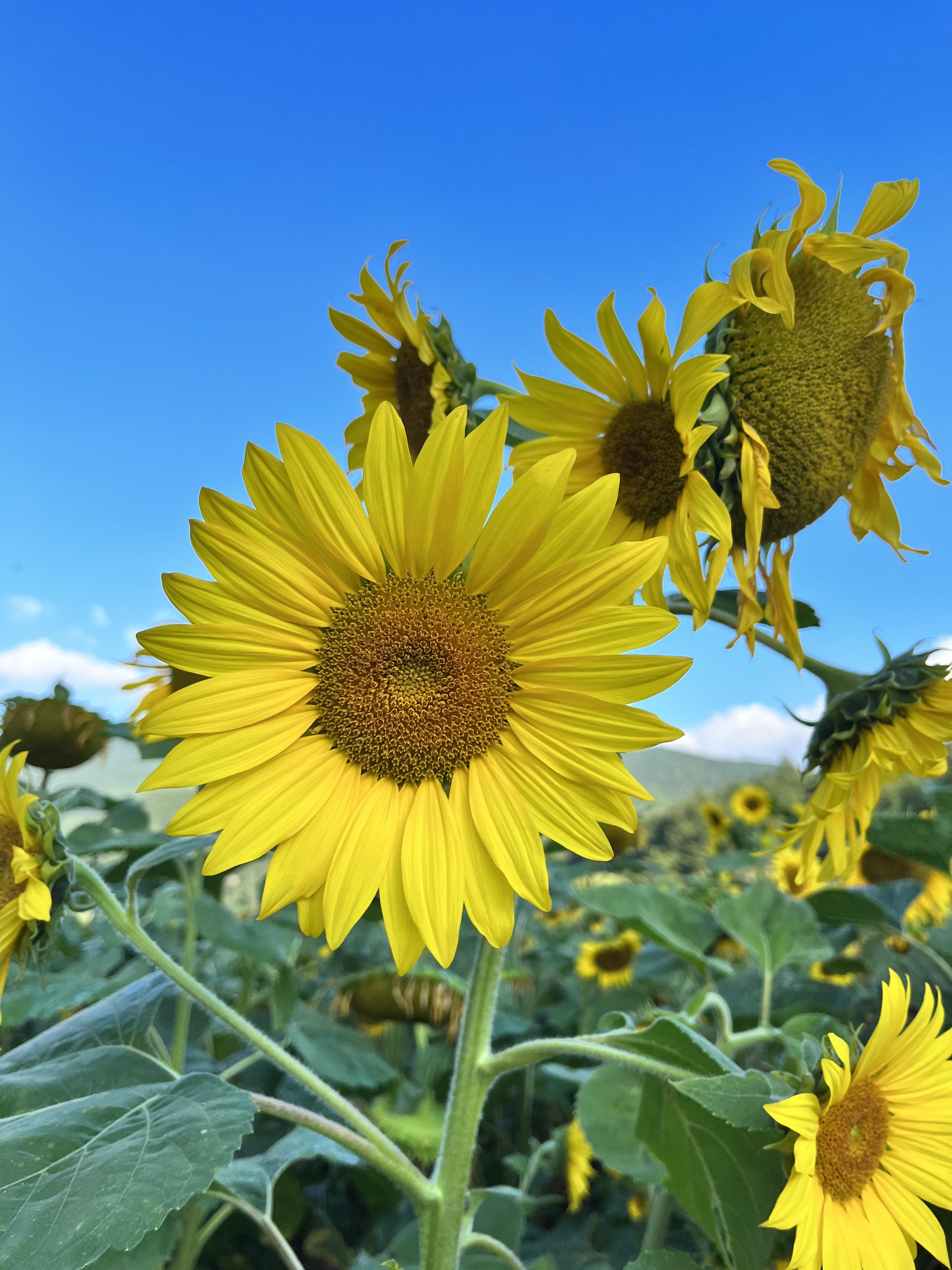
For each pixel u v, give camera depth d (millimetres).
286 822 366
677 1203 621
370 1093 852
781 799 1776
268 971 971
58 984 726
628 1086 607
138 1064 437
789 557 485
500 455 372
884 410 475
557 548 373
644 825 1896
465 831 379
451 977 850
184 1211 548
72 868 407
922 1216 396
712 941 741
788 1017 727
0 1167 343
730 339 421
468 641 383
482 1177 994
